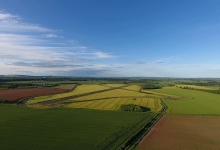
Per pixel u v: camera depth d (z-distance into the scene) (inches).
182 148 1534.2
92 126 2114.9
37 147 1483.8
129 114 2822.3
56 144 1557.6
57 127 2037.4
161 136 1833.2
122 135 1824.6
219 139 1761.8
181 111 3179.1
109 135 1813.5
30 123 2164.1
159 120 2512.3
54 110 2982.3
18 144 1534.2
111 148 1512.1
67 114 2699.3
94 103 3841.0
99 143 1603.1
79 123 2225.6
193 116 2780.5
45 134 1797.5
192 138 1781.5
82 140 1664.6
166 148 1526.8
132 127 2111.2
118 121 2372.0
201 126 2217.0
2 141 1590.8
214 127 2177.7
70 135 1788.9
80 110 3036.4
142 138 1766.7
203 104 3890.3
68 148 1485.0
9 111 2815.0
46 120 2317.9
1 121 2223.2
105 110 3102.9
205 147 1565.0
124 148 1513.3
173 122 2405.3
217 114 2933.1
